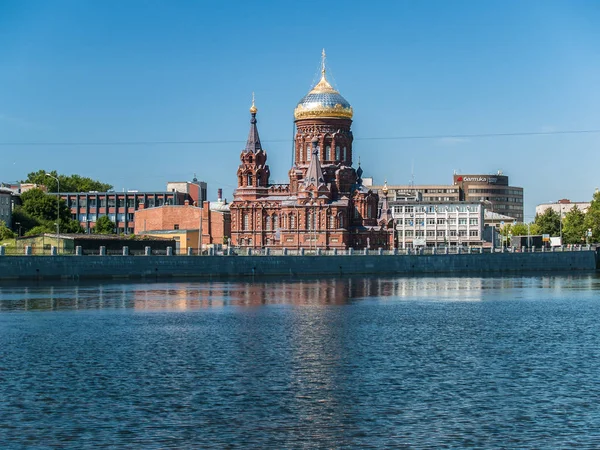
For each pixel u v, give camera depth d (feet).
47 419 175.52
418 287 498.69
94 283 486.38
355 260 624.18
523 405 186.19
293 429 170.30
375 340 270.46
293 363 230.07
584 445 161.27
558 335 283.38
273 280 543.39
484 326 306.14
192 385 203.21
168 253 540.52
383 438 165.17
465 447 160.35
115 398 191.11
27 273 482.28
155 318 324.60
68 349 250.57
